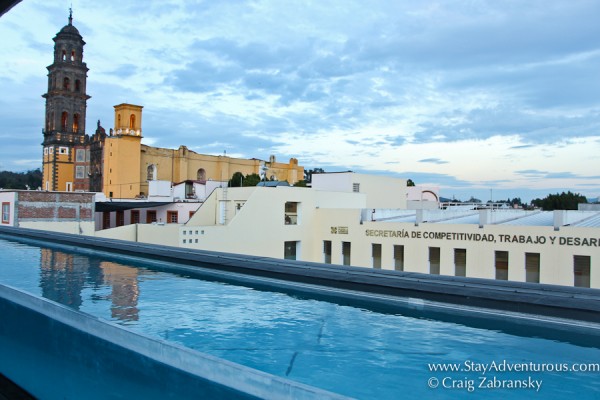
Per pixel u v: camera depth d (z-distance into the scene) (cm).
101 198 4475
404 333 596
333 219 3169
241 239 2967
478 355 515
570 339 571
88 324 446
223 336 583
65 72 8025
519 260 2245
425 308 717
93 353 438
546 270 2166
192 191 5106
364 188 4175
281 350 529
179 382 363
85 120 8212
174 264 1131
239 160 8325
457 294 697
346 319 664
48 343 494
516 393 410
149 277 1011
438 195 6053
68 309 473
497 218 2619
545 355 510
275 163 9188
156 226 2975
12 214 3181
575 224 2373
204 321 652
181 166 7412
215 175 7975
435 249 2580
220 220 3281
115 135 6744
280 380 302
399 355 511
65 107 8000
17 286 909
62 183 7881
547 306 615
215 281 965
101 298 802
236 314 694
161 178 7256
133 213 4231
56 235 1702
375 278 823
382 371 464
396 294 753
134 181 6806
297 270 919
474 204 4622
